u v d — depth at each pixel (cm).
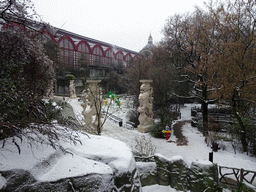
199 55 1455
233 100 1154
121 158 328
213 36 1305
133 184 329
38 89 425
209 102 1510
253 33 1012
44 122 289
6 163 237
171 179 529
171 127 1686
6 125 248
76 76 3931
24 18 355
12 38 362
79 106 2477
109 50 5659
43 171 248
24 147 276
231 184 605
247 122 1266
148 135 1530
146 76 2258
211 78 1219
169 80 2011
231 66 1045
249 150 1202
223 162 1008
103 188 262
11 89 304
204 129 1532
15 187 222
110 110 2486
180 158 543
